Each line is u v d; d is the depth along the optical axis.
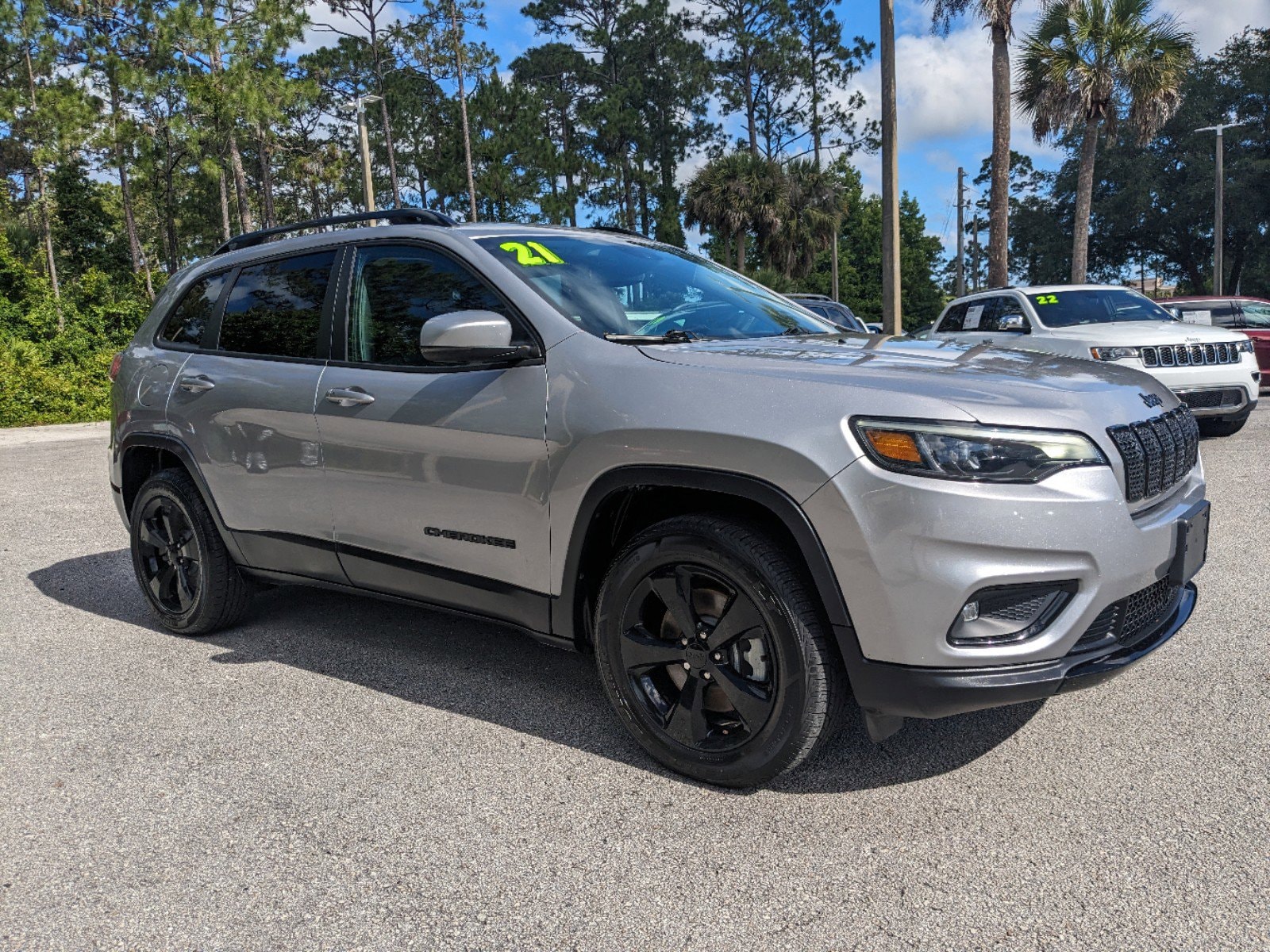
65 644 4.09
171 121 30.75
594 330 2.95
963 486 2.23
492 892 2.17
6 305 22.98
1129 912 2.01
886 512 2.26
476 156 48.25
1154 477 2.54
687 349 2.78
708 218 43.34
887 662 2.32
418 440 3.12
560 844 2.37
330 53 48.53
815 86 58.38
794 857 2.28
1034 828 2.37
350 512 3.38
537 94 57.41
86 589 5.02
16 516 7.29
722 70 59.00
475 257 3.18
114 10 31.08
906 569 2.26
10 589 5.06
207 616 4.04
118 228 36.41
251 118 30.70
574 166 52.44
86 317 23.95
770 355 2.71
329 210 54.31
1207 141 39.78
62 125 30.36
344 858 2.33
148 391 4.13
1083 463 2.31
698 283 3.61
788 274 44.66
